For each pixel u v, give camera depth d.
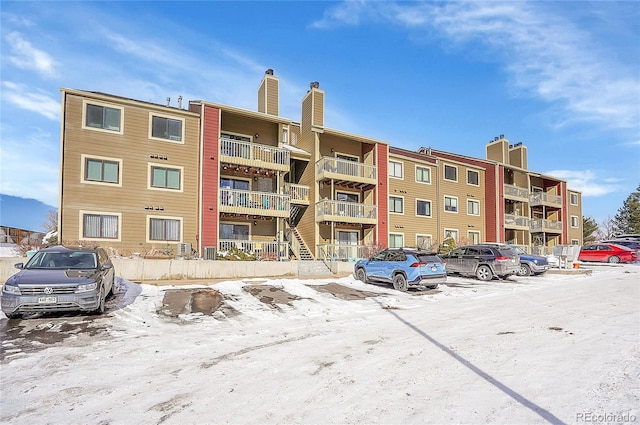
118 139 18.25
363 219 24.30
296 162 26.30
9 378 5.14
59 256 9.85
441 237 29.75
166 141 19.38
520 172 36.16
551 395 4.39
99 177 17.72
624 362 5.52
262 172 22.61
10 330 7.69
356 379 5.01
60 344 6.80
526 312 9.67
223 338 7.26
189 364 5.72
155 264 15.21
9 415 4.05
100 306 8.99
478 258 17.78
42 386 4.86
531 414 3.91
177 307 10.16
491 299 12.07
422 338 7.16
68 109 17.27
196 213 19.78
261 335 7.52
